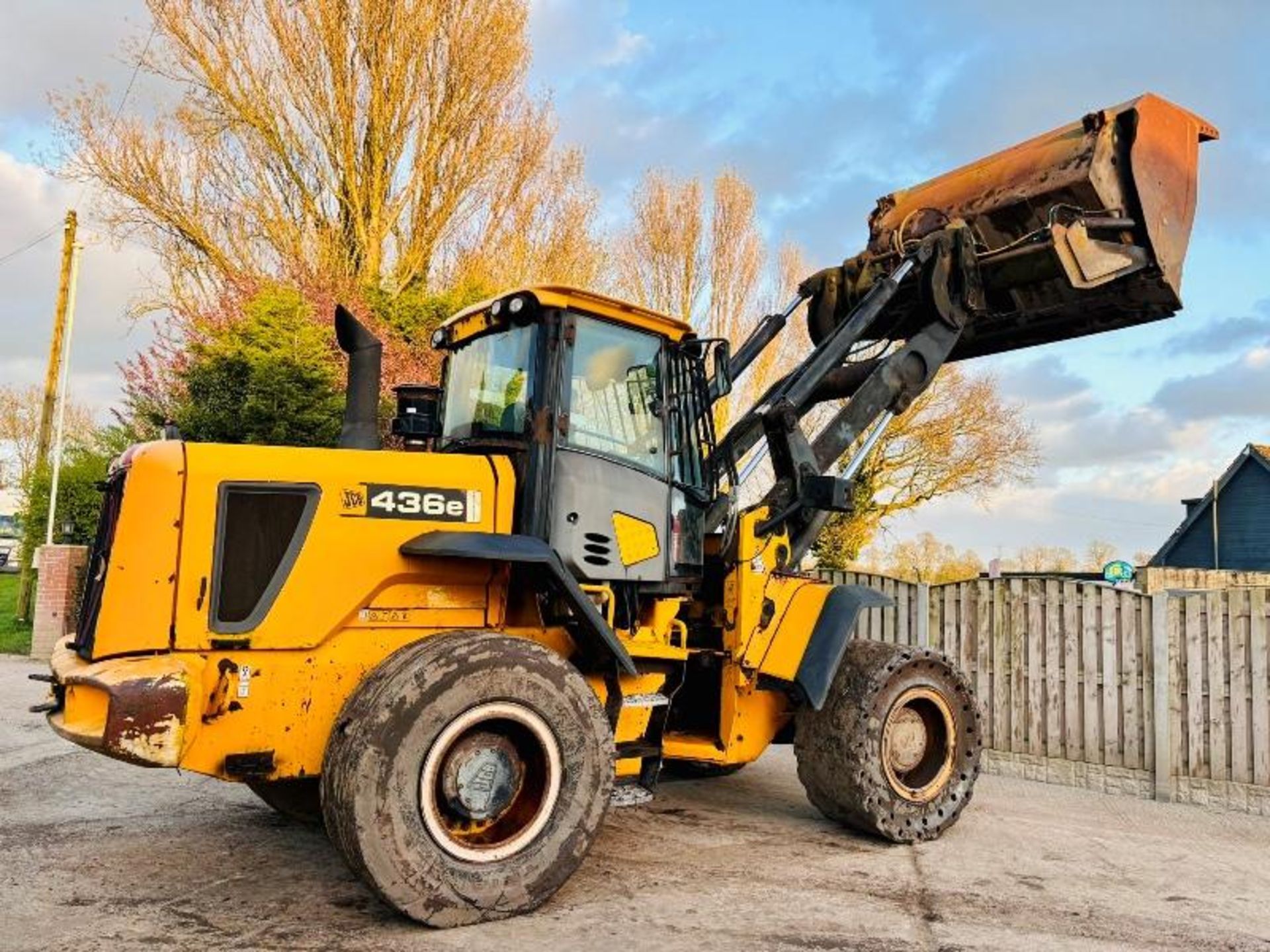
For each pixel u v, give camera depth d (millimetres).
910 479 29766
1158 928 4383
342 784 3967
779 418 6023
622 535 5168
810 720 5852
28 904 4273
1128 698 7492
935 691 5980
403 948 3863
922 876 5062
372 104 17516
